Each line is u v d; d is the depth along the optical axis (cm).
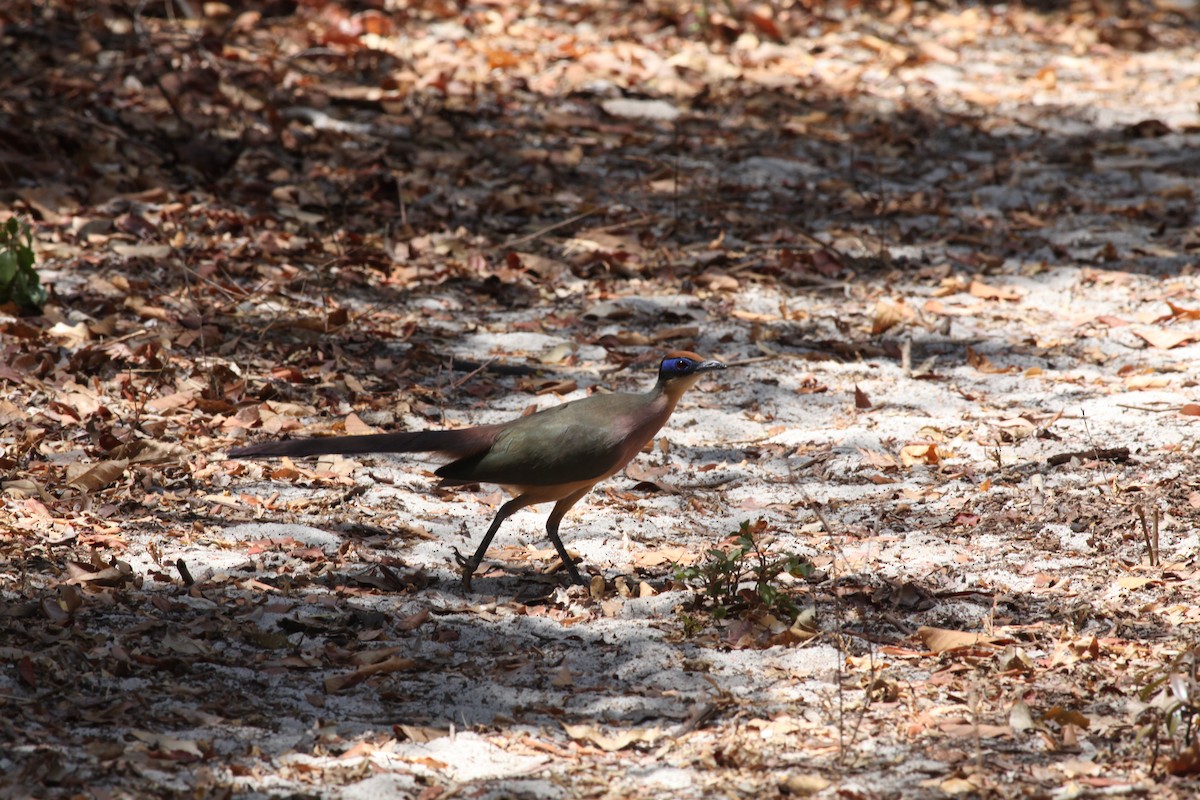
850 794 666
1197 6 2730
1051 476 1109
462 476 936
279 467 1116
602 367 1355
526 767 706
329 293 1466
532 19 2341
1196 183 1845
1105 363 1366
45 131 1697
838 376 1352
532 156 1841
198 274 1434
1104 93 2233
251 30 2133
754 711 764
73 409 1145
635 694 787
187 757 692
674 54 2242
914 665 820
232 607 869
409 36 2200
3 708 726
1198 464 1105
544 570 979
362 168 1753
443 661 826
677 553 987
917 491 1096
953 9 2597
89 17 2042
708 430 1236
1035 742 727
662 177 1827
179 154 1705
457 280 1535
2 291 1303
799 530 1037
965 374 1348
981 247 1670
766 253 1633
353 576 937
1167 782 682
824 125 2034
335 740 721
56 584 876
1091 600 900
